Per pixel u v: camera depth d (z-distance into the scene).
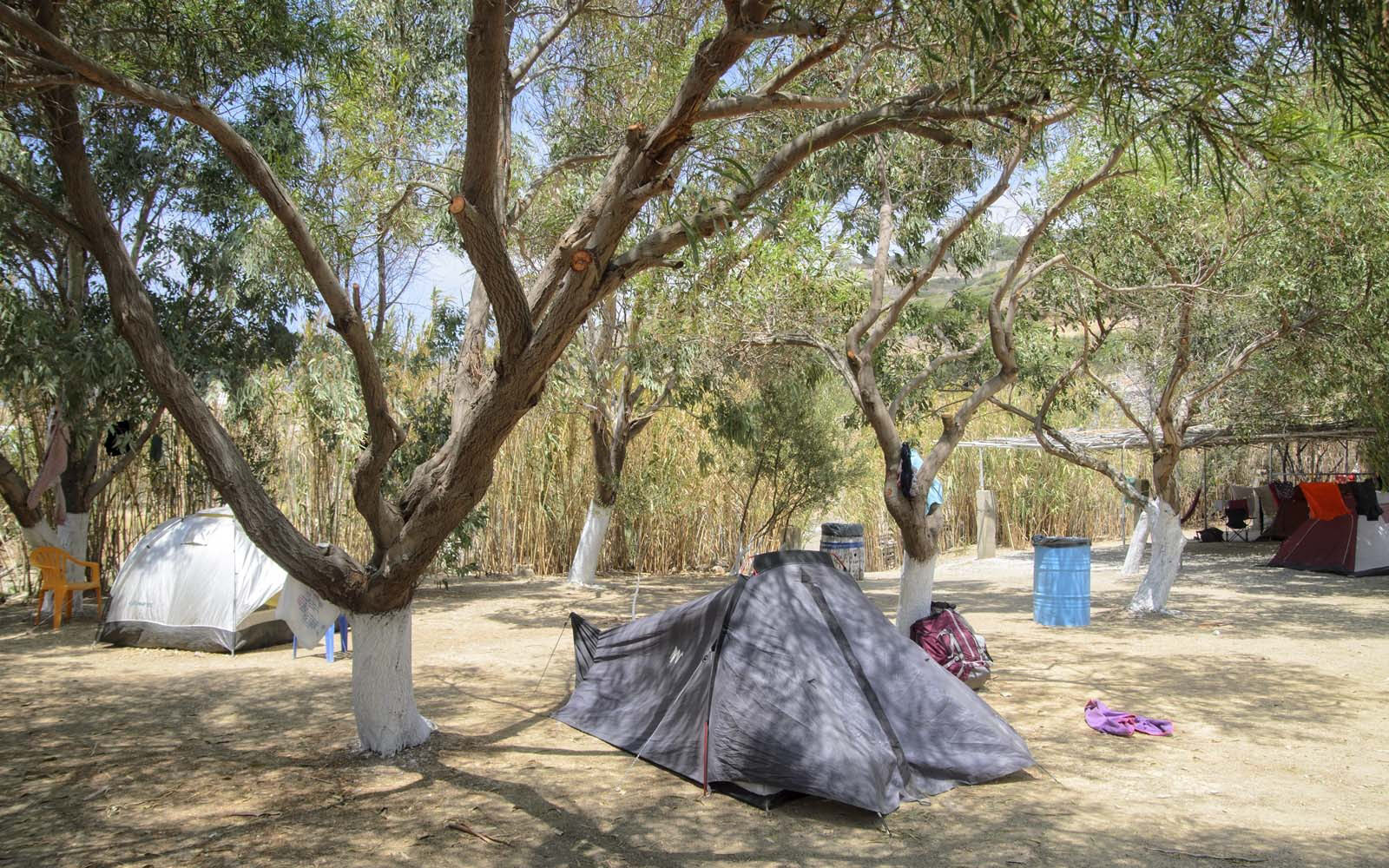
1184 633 11.02
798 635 6.12
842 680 5.95
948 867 4.56
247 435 13.52
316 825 5.05
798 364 12.57
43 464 11.13
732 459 16.61
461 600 13.59
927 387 13.60
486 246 4.76
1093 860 4.62
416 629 11.27
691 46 8.02
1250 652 9.82
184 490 13.67
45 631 10.92
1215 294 10.02
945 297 16.39
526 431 16.38
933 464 8.66
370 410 5.67
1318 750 6.45
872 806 5.14
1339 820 5.15
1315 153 4.30
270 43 7.71
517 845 4.80
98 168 10.57
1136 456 24.88
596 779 5.88
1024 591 15.25
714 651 6.20
